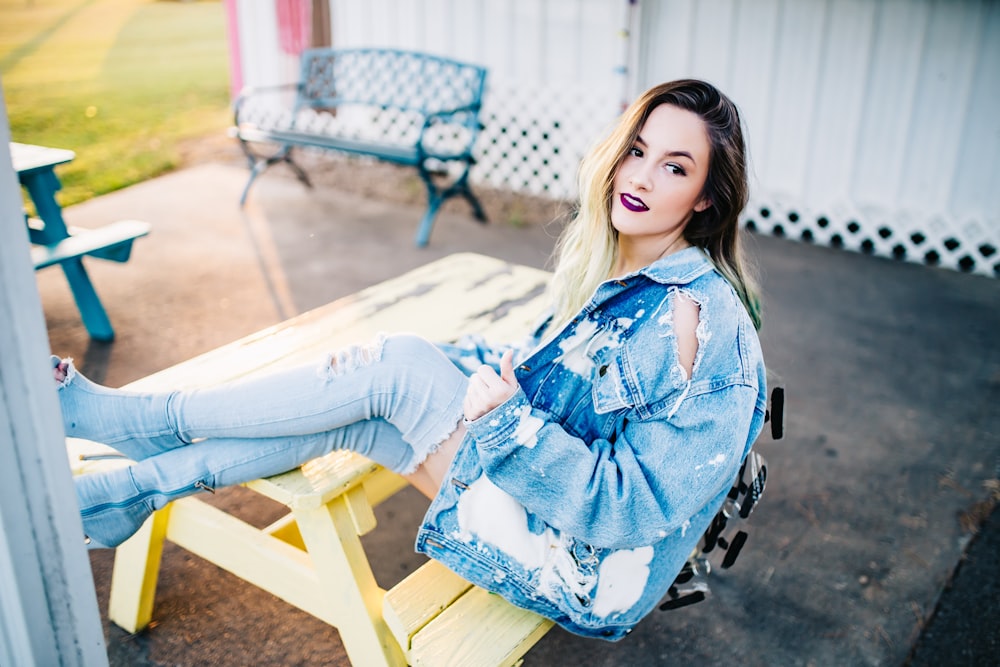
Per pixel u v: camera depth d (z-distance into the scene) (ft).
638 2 18.53
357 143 18.43
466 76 19.33
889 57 16.69
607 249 6.00
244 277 15.42
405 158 17.31
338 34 23.06
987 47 15.81
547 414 5.13
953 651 7.73
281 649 7.54
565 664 7.44
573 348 5.49
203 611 7.91
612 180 5.68
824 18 17.01
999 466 10.60
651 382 5.14
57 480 4.17
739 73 18.26
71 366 5.73
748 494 5.88
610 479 4.98
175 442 5.87
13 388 3.91
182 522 7.23
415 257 16.69
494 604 5.83
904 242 17.35
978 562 8.91
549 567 5.38
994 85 15.93
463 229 18.40
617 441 5.25
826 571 8.71
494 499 5.41
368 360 5.73
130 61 36.73
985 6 15.61
